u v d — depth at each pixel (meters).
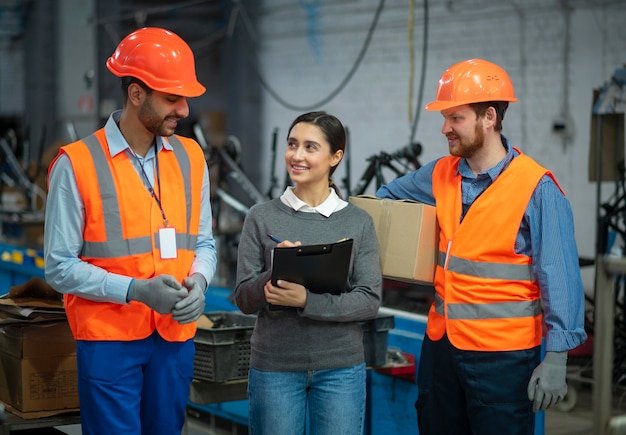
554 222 2.43
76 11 9.30
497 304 2.48
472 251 2.51
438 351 2.59
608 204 4.82
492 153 2.55
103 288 2.30
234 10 9.23
